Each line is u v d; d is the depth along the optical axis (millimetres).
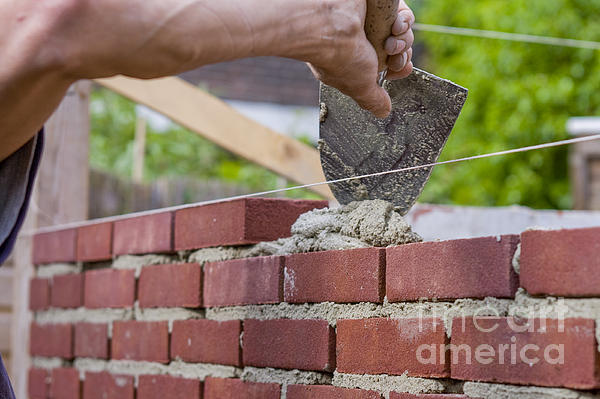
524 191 8039
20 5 884
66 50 880
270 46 1039
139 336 2262
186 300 2064
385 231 1593
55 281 2795
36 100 924
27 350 3219
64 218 3334
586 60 8016
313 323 1652
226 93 9344
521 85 8031
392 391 1468
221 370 1931
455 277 1384
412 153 1688
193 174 7961
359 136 1728
